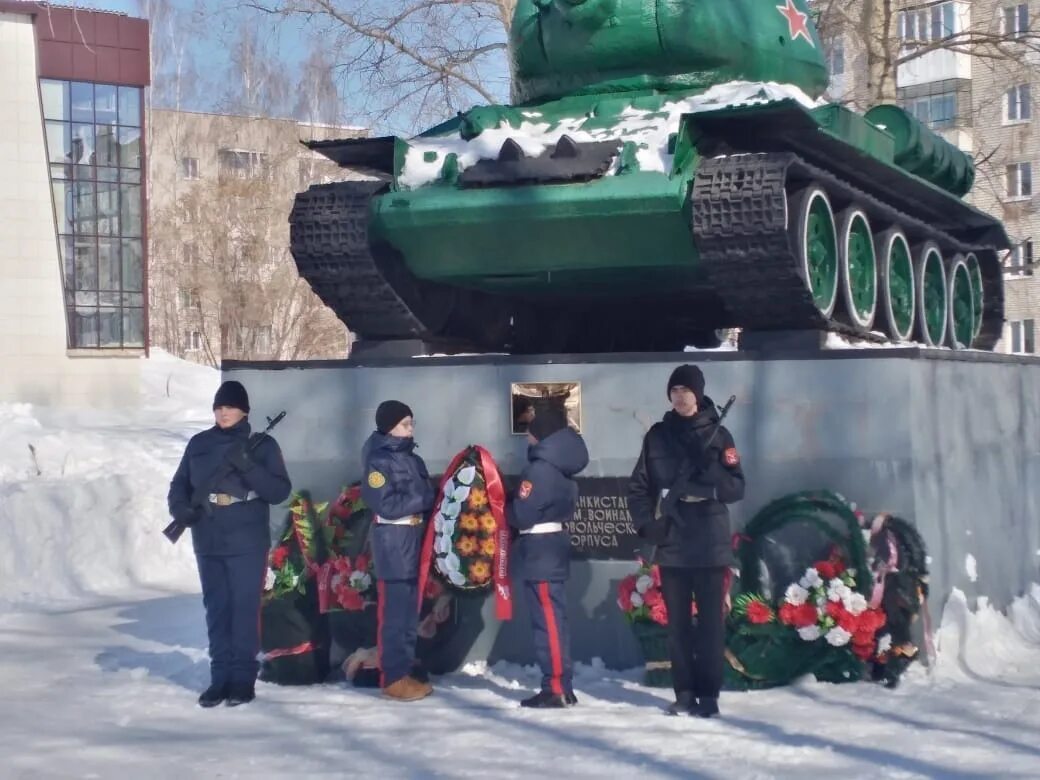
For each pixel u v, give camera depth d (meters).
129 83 23.09
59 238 22.31
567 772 6.12
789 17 10.12
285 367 9.25
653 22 9.37
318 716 7.45
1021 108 33.06
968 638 8.48
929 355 8.45
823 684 7.93
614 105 9.00
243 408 8.09
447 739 6.79
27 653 9.40
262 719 7.39
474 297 10.48
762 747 6.49
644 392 8.57
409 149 9.02
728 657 7.92
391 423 7.98
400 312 9.35
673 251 8.73
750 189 8.05
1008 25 27.86
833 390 8.22
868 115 10.16
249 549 7.88
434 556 8.08
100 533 12.91
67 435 16.70
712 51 9.41
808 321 8.59
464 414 8.92
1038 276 34.28
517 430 8.82
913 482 8.05
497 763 6.30
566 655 7.62
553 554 7.60
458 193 8.70
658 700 7.70
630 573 8.46
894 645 7.93
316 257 9.09
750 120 8.37
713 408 7.40
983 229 12.65
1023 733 6.70
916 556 7.97
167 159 41.06
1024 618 9.77
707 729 6.91
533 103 10.05
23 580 12.23
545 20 9.78
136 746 6.75
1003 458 9.98
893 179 9.88
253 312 36.41
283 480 8.03
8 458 15.56
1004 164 24.05
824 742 6.58
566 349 12.11
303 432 9.21
